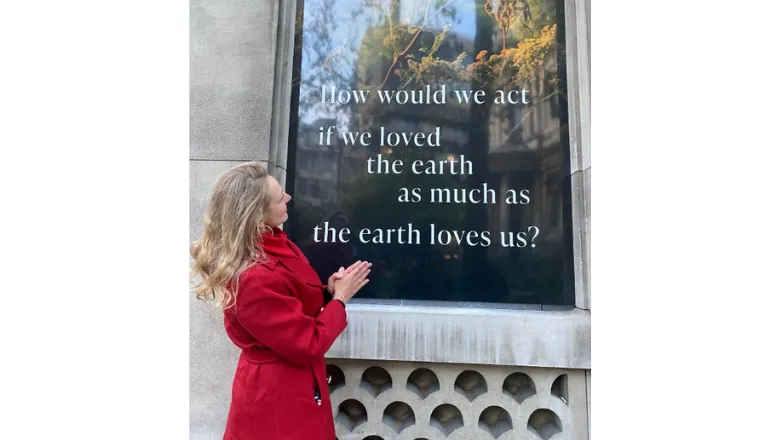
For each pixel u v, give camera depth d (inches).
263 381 53.3
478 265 76.9
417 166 78.2
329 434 58.0
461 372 75.7
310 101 79.3
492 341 72.6
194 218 76.4
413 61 78.8
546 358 72.0
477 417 74.4
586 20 75.3
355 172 78.5
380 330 73.7
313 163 78.8
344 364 76.3
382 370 79.6
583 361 71.4
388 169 78.4
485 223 77.2
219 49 77.8
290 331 49.5
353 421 78.9
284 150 79.0
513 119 77.9
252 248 51.3
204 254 51.4
